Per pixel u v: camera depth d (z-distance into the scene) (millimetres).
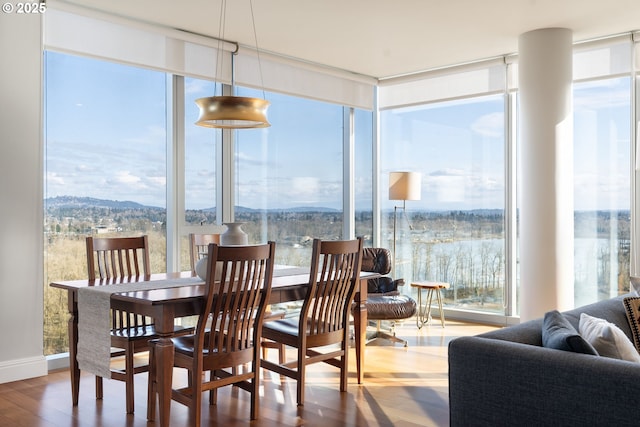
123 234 5180
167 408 3248
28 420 3521
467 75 6648
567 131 5379
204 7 4801
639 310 3572
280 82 6297
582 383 2221
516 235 6395
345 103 7043
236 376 3480
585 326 2795
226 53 5781
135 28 5031
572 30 5441
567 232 5398
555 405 2293
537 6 4797
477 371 2521
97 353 3473
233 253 3355
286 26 5293
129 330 3861
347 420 3545
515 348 2447
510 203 6395
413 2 4699
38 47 4441
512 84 6309
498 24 5258
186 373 4543
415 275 7199
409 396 4012
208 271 3279
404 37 5637
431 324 6504
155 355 3301
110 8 4805
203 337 3297
